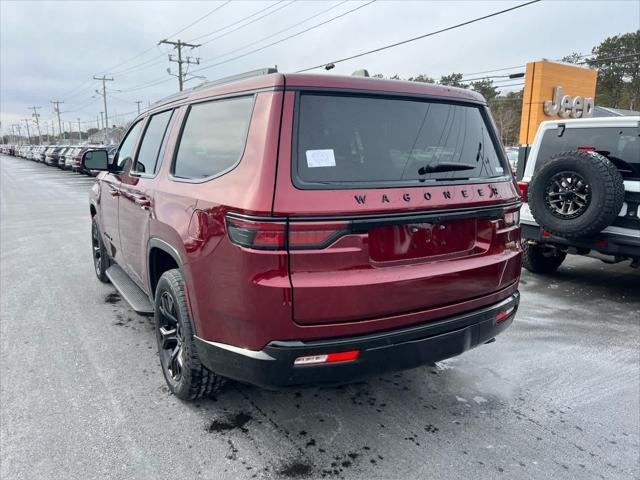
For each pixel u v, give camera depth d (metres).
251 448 2.68
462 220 2.68
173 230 2.81
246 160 2.35
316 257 2.23
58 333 4.27
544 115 16.11
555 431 2.87
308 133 2.33
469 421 2.97
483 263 2.73
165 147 3.40
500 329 2.95
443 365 3.74
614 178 4.80
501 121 60.72
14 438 2.73
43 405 3.08
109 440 2.72
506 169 3.06
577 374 3.61
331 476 2.46
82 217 11.54
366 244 2.32
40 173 32.34
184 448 2.66
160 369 3.60
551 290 5.76
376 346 2.36
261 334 2.26
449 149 2.75
